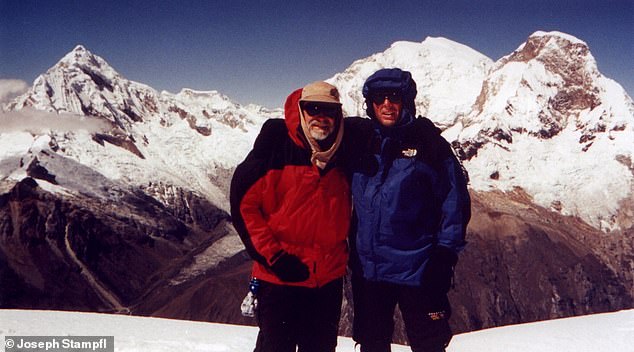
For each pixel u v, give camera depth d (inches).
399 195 127.6
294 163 122.3
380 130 130.3
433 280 128.3
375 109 130.2
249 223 120.9
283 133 124.2
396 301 136.8
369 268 131.7
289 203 121.8
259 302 125.2
